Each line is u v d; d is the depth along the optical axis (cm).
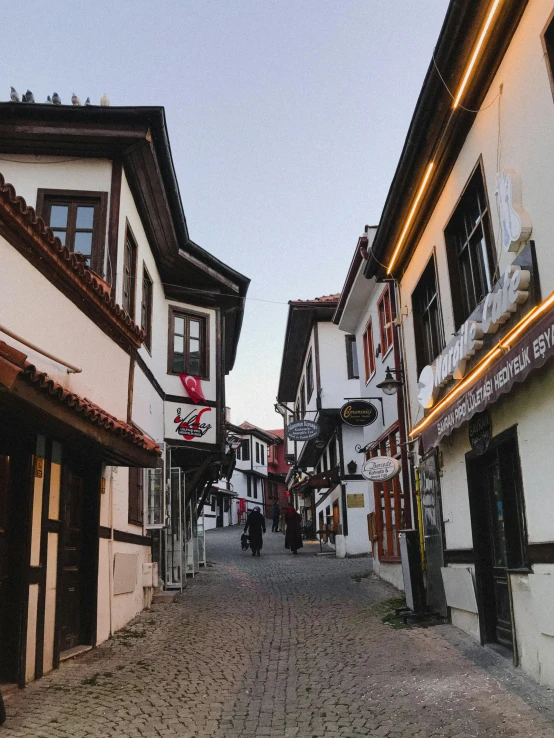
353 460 2178
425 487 1067
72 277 798
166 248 1464
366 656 784
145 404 1284
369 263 1276
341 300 1695
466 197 869
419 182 979
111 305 923
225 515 4834
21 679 645
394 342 1273
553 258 587
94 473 900
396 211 1071
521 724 506
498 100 727
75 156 1145
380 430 1505
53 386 580
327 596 1271
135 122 1115
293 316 2297
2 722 528
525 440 653
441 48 742
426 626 928
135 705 602
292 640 899
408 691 623
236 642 892
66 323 809
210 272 1600
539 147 620
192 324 1669
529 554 636
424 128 876
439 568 980
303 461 3066
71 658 791
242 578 1603
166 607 1179
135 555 1073
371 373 1623
